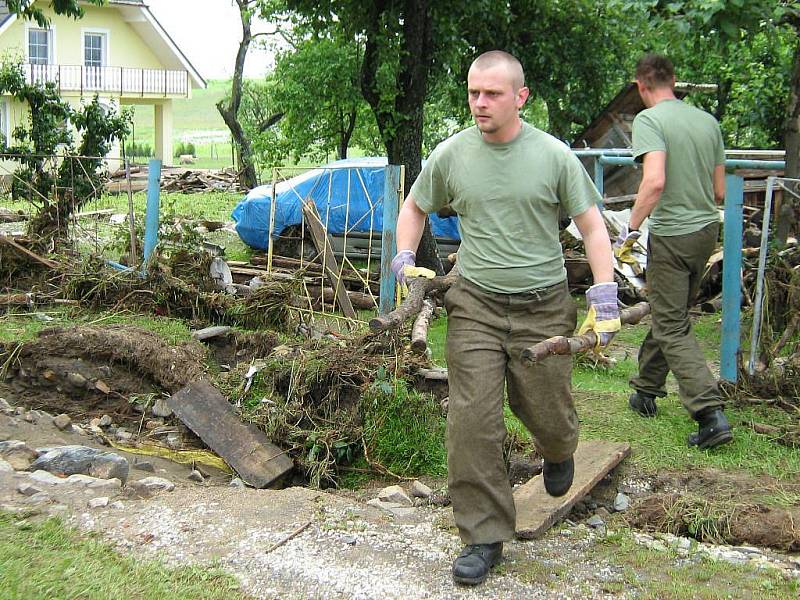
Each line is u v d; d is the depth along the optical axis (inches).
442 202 166.4
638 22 542.3
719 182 233.6
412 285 161.8
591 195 156.3
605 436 238.1
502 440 160.6
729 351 262.5
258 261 474.9
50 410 289.9
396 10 421.4
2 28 1193.4
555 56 589.6
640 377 253.4
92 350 301.3
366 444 258.1
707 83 655.8
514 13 554.9
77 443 259.1
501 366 160.1
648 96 233.8
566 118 628.7
